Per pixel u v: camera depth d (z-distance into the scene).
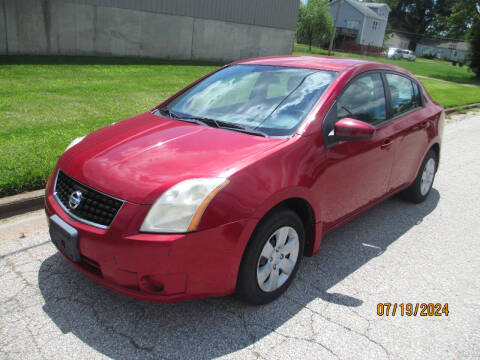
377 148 3.54
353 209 3.51
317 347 2.49
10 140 5.43
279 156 2.67
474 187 5.76
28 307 2.68
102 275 2.43
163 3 17.38
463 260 3.69
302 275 3.25
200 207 2.29
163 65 16.05
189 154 2.64
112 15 15.88
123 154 2.70
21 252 3.30
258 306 2.82
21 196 4.02
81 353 2.32
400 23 84.06
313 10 49.94
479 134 9.65
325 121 3.04
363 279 3.27
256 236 2.54
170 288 2.31
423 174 4.77
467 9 37.12
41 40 14.23
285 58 3.97
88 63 14.01
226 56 20.77
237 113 3.25
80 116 7.07
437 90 18.45
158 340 2.46
